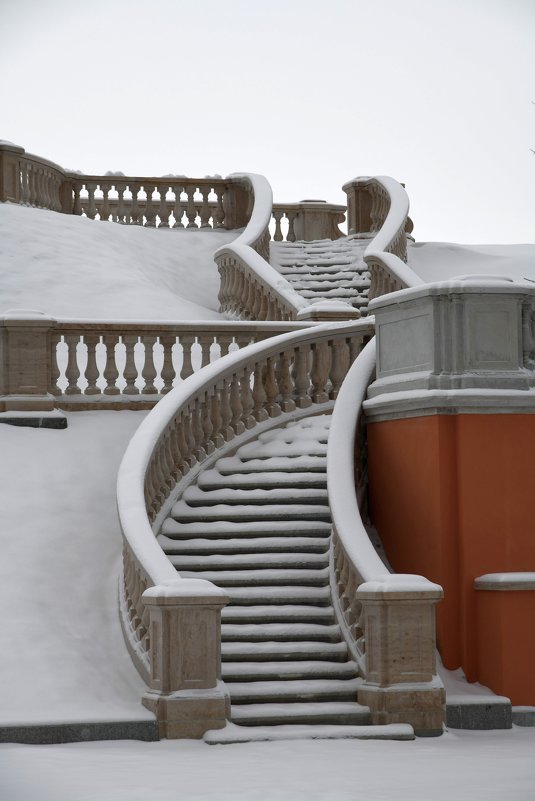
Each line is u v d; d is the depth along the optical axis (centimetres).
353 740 1052
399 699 1090
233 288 2295
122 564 1308
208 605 1062
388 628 1100
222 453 1469
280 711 1095
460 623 1226
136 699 1112
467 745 1034
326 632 1211
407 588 1099
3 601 1223
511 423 1237
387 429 1338
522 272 2728
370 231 2702
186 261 2570
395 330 1341
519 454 1237
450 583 1230
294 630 1209
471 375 1240
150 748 1003
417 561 1276
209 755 964
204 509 1373
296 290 2428
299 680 1157
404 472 1301
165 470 1382
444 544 1231
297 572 1278
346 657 1189
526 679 1184
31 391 1532
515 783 824
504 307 1255
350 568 1196
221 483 1417
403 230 2509
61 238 2355
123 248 2461
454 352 1250
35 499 1385
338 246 2644
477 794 777
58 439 1502
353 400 1381
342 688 1135
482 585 1211
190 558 1298
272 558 1299
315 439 1480
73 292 2166
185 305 2239
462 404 1230
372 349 1455
